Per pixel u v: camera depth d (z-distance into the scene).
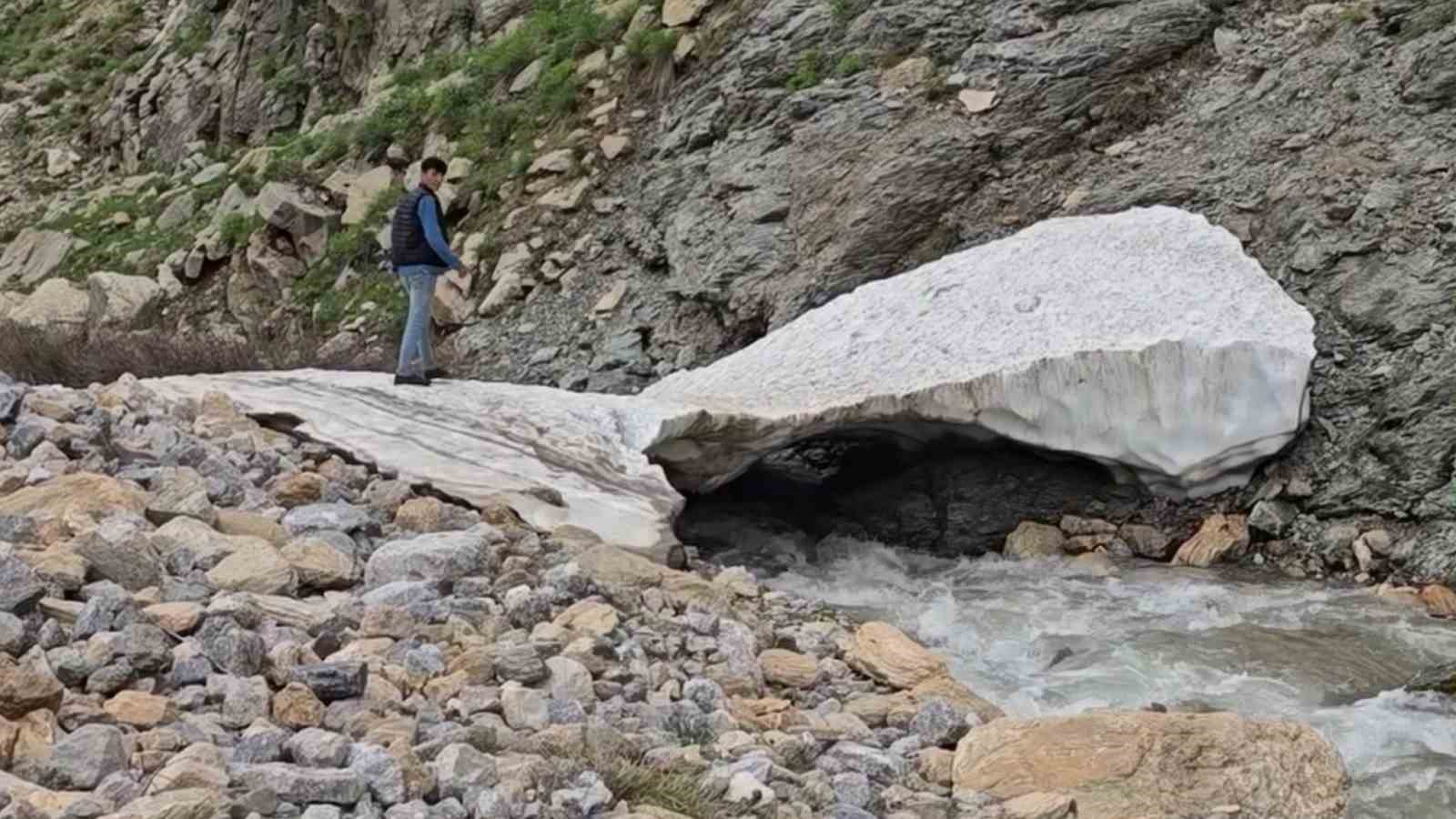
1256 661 7.19
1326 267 10.62
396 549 6.35
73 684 4.50
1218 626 7.87
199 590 5.51
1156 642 7.53
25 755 3.96
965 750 5.19
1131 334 9.70
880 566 9.38
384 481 7.67
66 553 5.31
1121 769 5.00
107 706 4.37
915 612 8.20
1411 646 7.48
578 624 5.91
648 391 10.82
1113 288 10.32
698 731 5.12
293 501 7.21
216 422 7.99
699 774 4.62
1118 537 9.77
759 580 8.85
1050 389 9.46
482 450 8.34
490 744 4.53
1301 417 9.62
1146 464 9.63
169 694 4.62
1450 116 11.20
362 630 5.44
